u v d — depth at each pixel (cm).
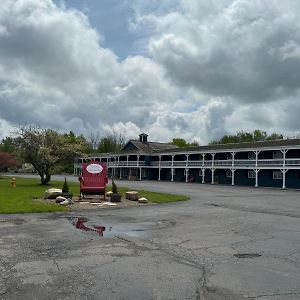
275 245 887
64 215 1430
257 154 5194
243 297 534
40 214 1441
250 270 671
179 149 6838
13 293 539
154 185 4656
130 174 7869
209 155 6359
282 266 701
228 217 1419
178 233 1042
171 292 551
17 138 3791
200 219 1351
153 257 758
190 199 2333
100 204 1853
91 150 11831
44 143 3875
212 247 859
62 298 521
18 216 1373
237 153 5794
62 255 765
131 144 8144
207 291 557
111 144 11419
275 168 4928
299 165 4666
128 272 649
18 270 653
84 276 623
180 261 729
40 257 745
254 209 1761
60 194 2050
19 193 2466
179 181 6606
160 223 1239
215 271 662
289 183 4903
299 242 927
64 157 3991
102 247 847
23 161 3928
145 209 1692
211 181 6084
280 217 1445
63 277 616
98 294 539
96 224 1204
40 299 516
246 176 5500
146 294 541
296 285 589
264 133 10819
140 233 1038
